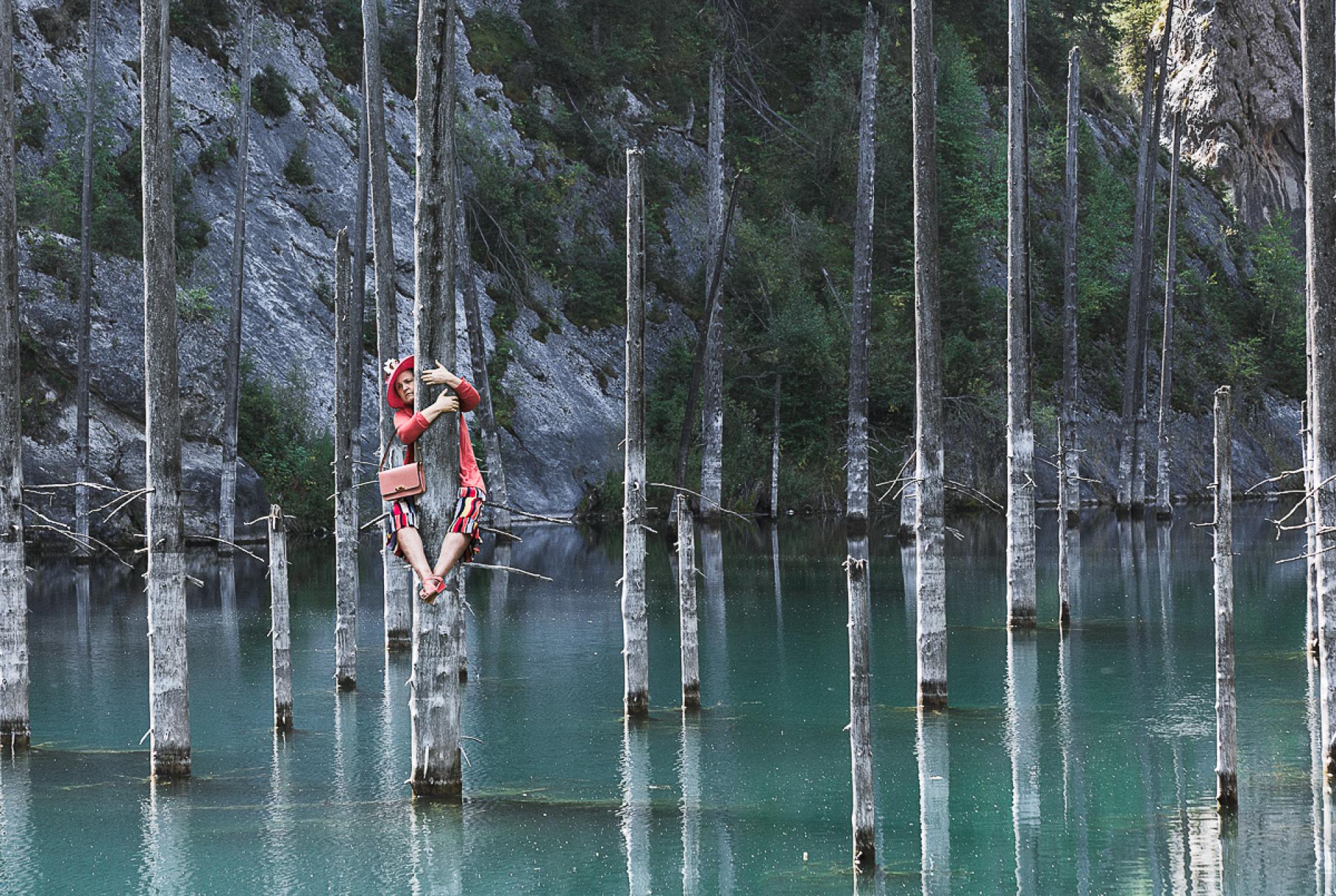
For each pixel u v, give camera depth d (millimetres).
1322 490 14648
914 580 34250
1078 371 68688
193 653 24078
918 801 14203
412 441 11469
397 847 12711
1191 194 86000
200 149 53812
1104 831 13039
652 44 74812
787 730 17625
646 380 60375
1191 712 18359
